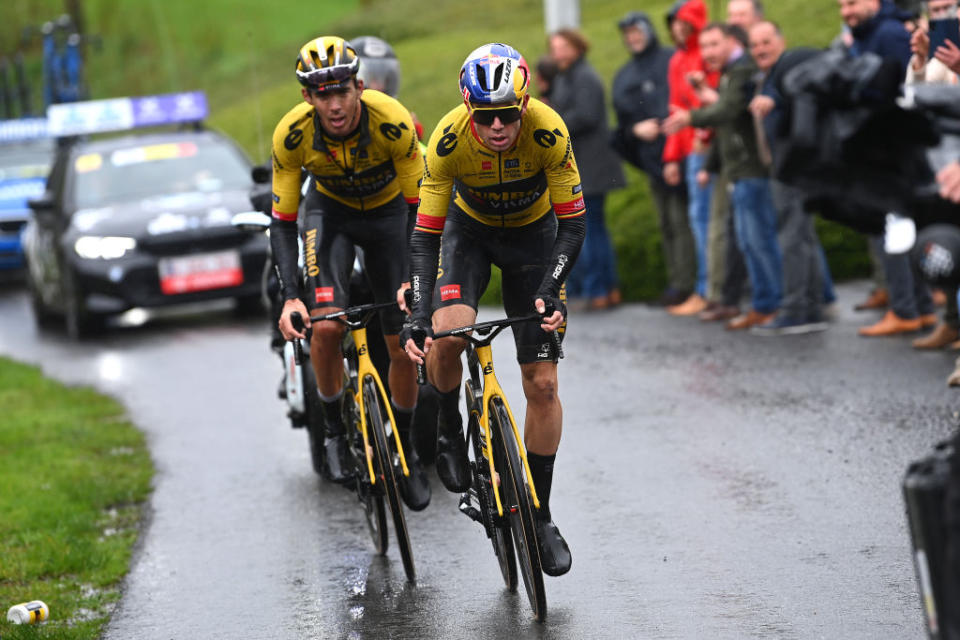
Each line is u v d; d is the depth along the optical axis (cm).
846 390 2428
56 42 7306
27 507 2164
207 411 2925
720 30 3041
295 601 1666
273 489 2238
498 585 1655
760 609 1470
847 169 1177
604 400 2595
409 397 1844
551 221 1616
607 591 1581
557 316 1466
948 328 2653
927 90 1102
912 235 1139
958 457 959
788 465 2020
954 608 947
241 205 4069
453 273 1608
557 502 1972
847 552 1627
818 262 3117
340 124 1686
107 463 2498
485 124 1403
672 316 3466
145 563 1883
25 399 3228
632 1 7550
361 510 2067
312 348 1852
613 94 3553
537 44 7144
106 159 4400
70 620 1652
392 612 1591
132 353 3853
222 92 12075
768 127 2788
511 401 2620
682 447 2194
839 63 1172
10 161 6366
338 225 1886
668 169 3459
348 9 15675
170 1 16500
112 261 3969
